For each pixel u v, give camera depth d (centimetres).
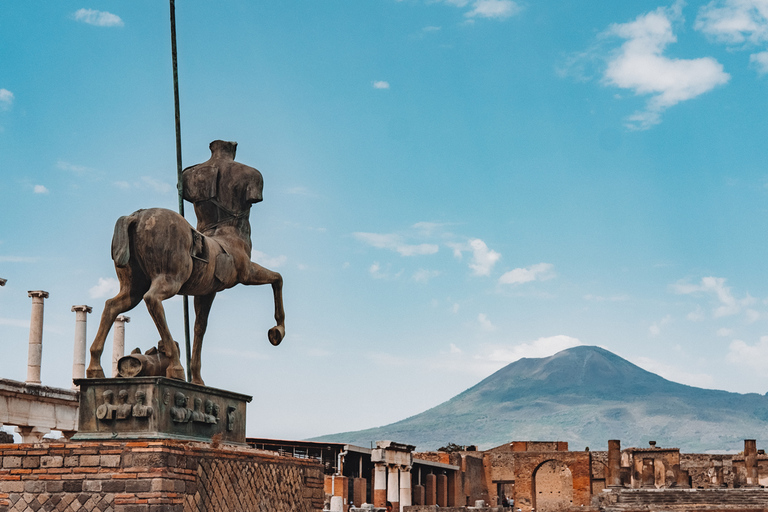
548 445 11944
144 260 1510
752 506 7938
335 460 7219
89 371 1487
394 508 7656
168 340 1512
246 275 1730
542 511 8219
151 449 1378
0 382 3584
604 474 10662
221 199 1728
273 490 1689
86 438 1447
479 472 11225
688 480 9956
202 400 1588
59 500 1384
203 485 1471
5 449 1416
